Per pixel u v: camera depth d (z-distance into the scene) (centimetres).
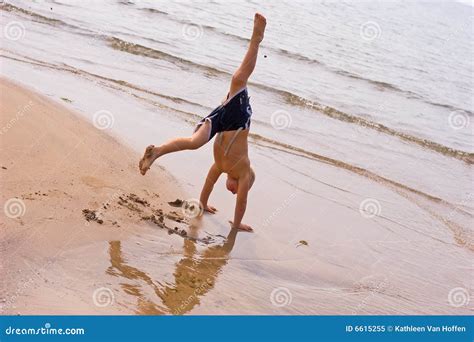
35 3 1814
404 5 3884
